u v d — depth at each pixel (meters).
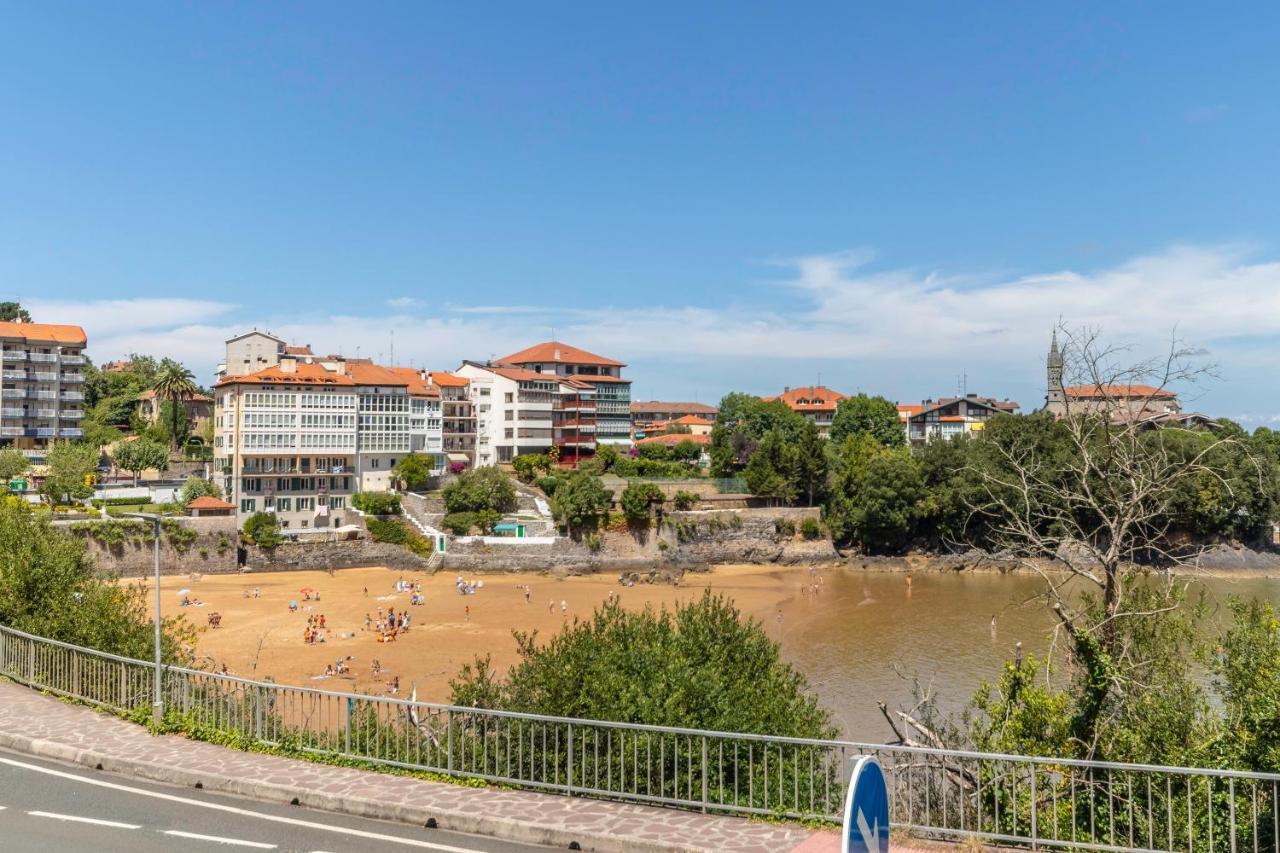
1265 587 90.00
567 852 15.12
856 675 59.12
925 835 15.41
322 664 63.75
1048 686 22.28
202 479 121.38
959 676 58.44
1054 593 23.94
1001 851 14.72
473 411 155.00
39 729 21.91
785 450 126.44
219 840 15.55
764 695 23.34
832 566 116.88
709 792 17.75
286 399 122.31
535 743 20.27
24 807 17.25
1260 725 17.25
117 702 23.53
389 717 21.17
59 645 25.05
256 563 105.50
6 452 114.94
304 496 123.81
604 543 115.19
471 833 15.98
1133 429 23.88
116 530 96.94
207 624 76.44
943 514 115.56
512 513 120.69
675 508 121.00
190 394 140.75
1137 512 24.12
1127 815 17.23
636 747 17.03
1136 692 21.41
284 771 18.73
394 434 133.00
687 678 21.03
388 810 16.72
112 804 17.47
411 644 70.50
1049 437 97.81
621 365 194.88
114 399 164.50
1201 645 22.25
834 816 15.64
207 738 21.05
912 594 94.12
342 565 109.81
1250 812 16.62
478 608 87.12
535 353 190.00
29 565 29.75
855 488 122.06
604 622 25.17
